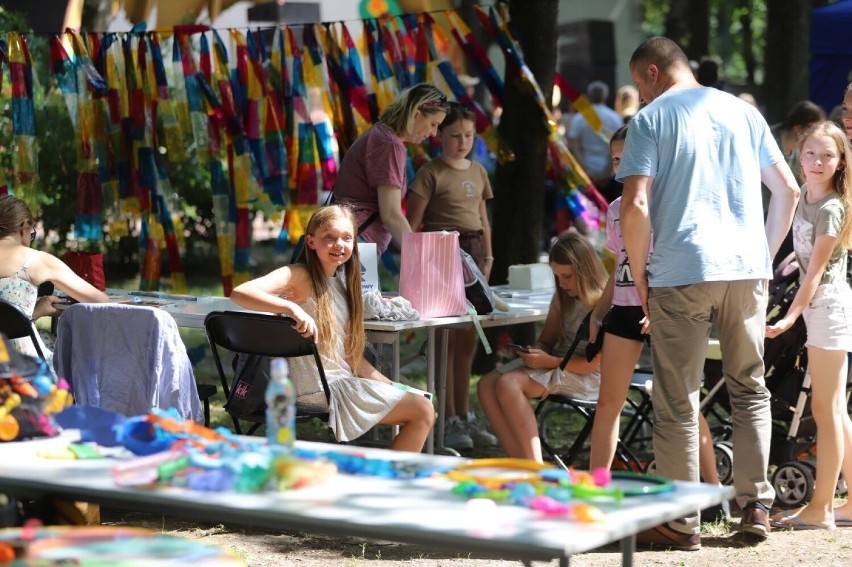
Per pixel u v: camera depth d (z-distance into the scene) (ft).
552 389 44.88
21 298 41.91
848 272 43.16
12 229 42.42
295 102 63.93
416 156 63.10
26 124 62.13
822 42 95.96
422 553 38.29
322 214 39.68
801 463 44.65
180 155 64.49
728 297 37.40
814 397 40.93
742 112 38.65
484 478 22.88
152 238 64.80
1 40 61.82
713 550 38.45
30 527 21.52
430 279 44.50
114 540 20.30
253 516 20.63
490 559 37.58
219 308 46.80
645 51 39.55
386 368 45.34
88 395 38.75
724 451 46.47
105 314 38.47
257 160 64.23
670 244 37.40
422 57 63.98
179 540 20.45
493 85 67.82
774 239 39.81
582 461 52.85
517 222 68.59
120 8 71.31
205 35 63.93
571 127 107.65
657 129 37.52
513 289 56.13
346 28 63.67
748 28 165.37
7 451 25.07
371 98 63.93
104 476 22.84
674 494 22.27
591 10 152.35
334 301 40.04
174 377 38.40
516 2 68.54
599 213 66.54
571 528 19.60
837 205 39.75
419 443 39.70
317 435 56.65
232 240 64.69
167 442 24.50
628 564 22.36
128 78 63.57
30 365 26.78
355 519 20.06
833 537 40.22
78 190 63.36
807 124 52.95
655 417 38.22
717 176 37.63
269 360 40.09
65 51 62.54
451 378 54.39
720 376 46.37
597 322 42.63
